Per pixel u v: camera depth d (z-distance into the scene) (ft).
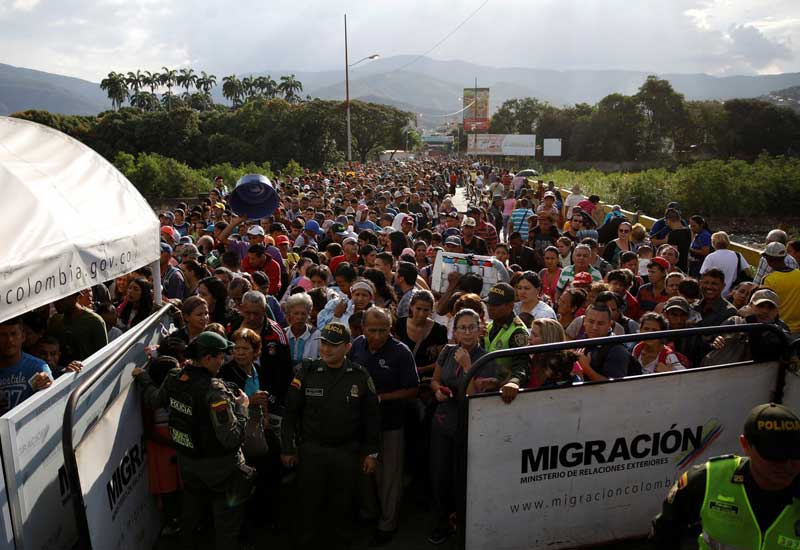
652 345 16.33
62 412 11.55
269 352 16.52
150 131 231.71
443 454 14.16
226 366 15.01
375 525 15.46
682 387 13.11
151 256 17.69
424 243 30.53
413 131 399.24
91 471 10.99
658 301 23.66
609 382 12.63
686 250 37.96
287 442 14.06
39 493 10.68
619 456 12.96
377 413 13.98
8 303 11.37
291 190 70.90
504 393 12.00
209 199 54.19
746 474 7.81
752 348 13.52
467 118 302.25
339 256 29.94
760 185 122.62
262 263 27.58
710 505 7.99
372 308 15.05
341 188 82.99
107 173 17.43
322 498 14.19
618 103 279.28
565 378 13.98
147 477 14.43
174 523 15.02
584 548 13.06
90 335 17.47
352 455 14.02
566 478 12.70
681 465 13.38
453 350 14.52
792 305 22.62
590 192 122.31
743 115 276.62
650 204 123.85
